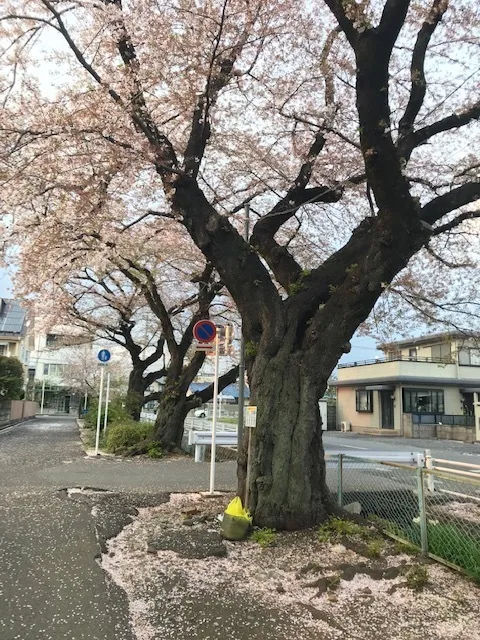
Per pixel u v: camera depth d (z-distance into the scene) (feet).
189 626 11.23
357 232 21.35
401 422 98.02
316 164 26.86
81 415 144.97
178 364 44.11
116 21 20.89
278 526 17.58
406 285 32.14
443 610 12.25
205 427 56.49
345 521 18.15
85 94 21.77
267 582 13.76
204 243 20.12
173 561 15.21
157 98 24.36
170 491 25.17
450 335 30.35
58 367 174.09
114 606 12.11
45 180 21.97
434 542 15.90
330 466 34.78
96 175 22.67
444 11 19.75
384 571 14.39
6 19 18.83
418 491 17.22
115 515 19.86
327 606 12.42
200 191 20.85
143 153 20.76
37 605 12.03
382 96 15.66
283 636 10.89
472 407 102.73
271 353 19.08
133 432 43.68
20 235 26.53
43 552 15.53
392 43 15.31
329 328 18.57
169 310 55.83
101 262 30.45
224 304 52.08
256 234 23.31
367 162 16.19
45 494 23.29
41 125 20.59
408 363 100.12
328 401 128.06
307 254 39.40
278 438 18.15
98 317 64.95
